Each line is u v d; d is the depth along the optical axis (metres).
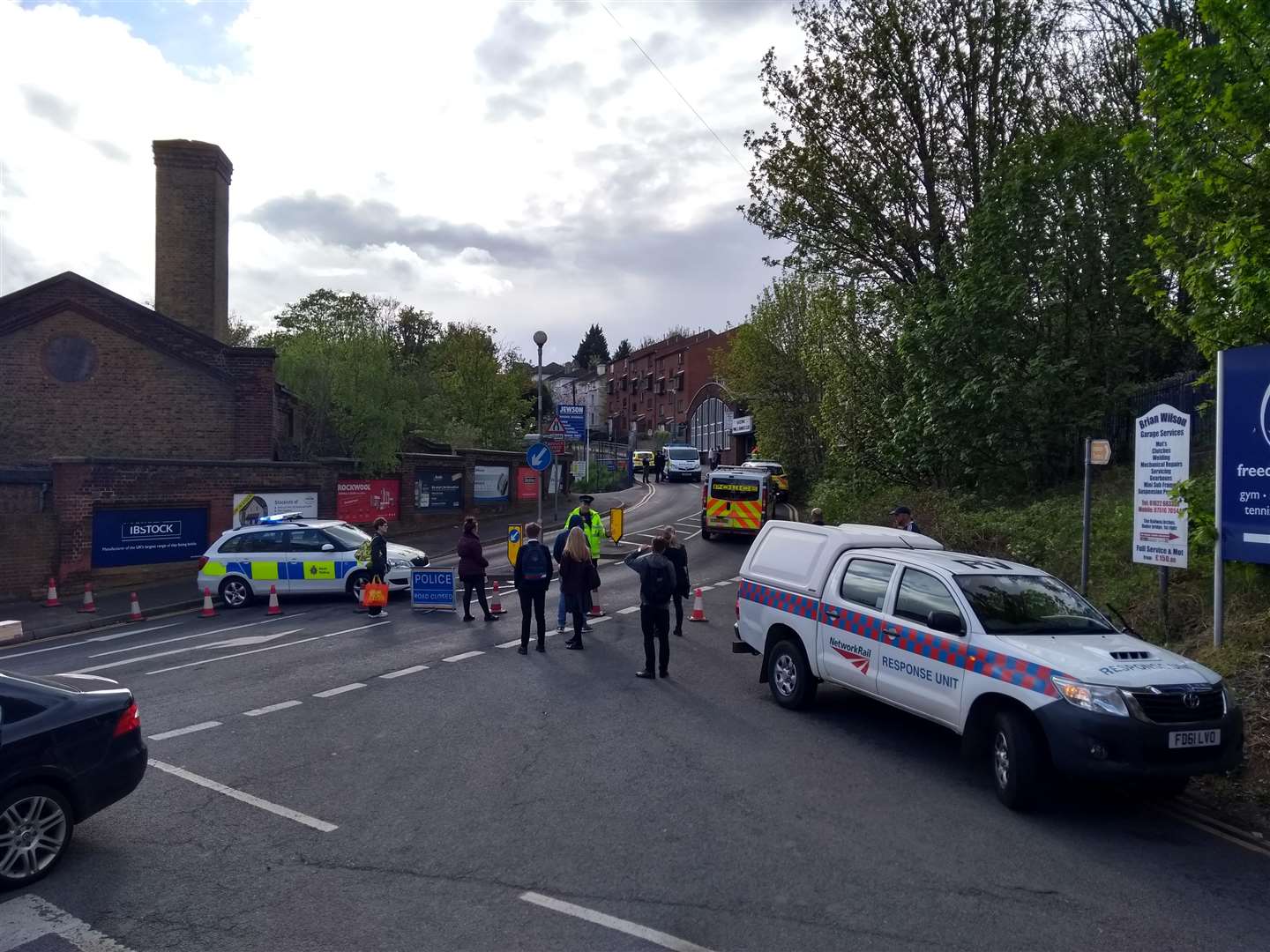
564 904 5.13
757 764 7.80
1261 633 9.00
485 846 5.96
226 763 7.76
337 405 29.64
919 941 4.78
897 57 20.86
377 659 12.25
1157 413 10.10
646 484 59.25
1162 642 10.14
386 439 29.45
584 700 10.02
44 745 5.49
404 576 18.34
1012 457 18.28
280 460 28.59
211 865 5.66
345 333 31.91
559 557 14.34
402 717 9.29
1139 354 19.34
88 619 17.42
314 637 14.17
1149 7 18.94
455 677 11.15
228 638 14.53
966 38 20.69
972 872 5.69
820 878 5.53
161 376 25.89
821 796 7.05
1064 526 14.73
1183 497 9.37
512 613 16.56
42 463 25.05
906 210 21.73
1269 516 8.73
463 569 15.43
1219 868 5.85
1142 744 6.32
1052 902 5.28
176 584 21.92
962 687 7.45
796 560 10.08
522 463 38.38
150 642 14.80
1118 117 20.30
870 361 23.84
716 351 46.97
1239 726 6.67
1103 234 18.34
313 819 6.46
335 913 5.01
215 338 27.73
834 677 9.08
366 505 29.14
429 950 4.61
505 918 4.96
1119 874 5.71
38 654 14.35
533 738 8.53
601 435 95.75
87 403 25.39
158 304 27.34
